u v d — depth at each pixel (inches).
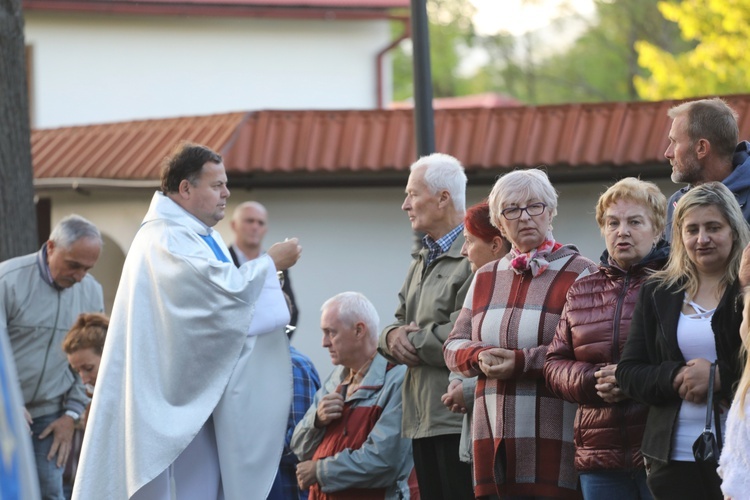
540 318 254.4
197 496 294.7
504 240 275.0
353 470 289.6
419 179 294.0
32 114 884.6
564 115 511.8
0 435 126.7
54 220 616.7
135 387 287.9
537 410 251.4
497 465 251.4
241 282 290.8
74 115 893.8
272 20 933.2
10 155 437.1
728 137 267.3
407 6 942.4
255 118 528.7
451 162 296.5
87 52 896.3
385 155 516.4
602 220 245.0
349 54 948.6
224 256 303.1
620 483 234.5
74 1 883.4
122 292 295.3
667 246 243.0
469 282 279.7
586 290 244.8
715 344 217.2
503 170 510.3
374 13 943.0
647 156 493.7
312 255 528.7
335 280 528.7
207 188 298.2
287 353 301.4
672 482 220.4
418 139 389.7
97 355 347.3
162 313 288.8
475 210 278.4
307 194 529.3
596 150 499.5
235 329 288.8
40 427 378.0
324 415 299.0
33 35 884.0
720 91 981.2
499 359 250.5
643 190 241.6
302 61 940.0
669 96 1011.9
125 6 892.0
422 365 282.5
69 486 387.2
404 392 287.9
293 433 316.2
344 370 312.5
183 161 297.9
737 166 264.4
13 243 437.1
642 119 501.0
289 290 455.8
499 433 252.5
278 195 529.3
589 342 239.1
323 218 530.6
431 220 294.0
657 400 221.6
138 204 580.1
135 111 906.7
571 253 261.4
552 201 261.7
